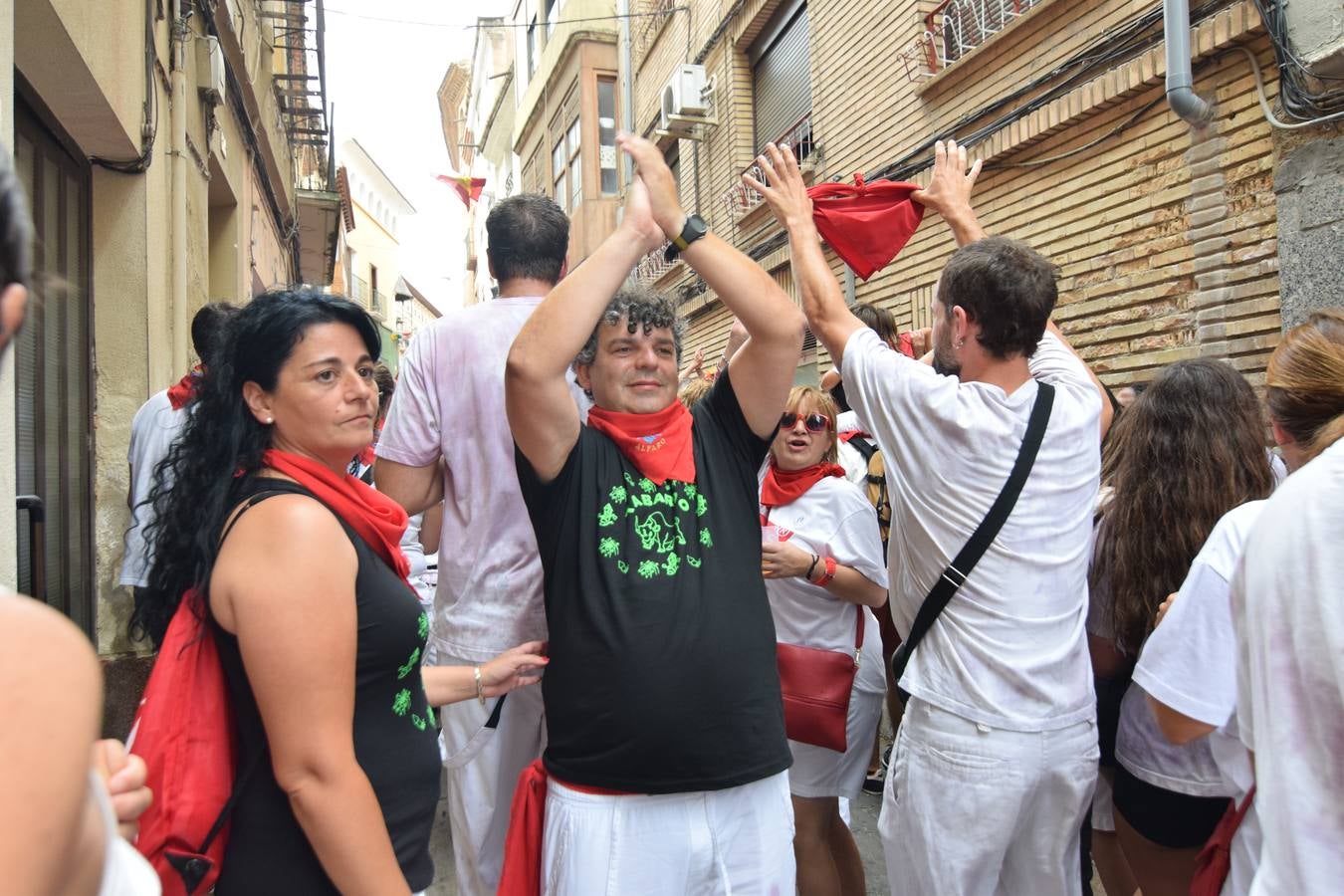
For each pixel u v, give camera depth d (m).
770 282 1.94
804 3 9.05
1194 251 4.69
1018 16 5.72
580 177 15.70
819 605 2.77
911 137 7.04
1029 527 1.93
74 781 0.60
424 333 2.41
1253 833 1.63
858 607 2.84
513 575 2.32
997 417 1.95
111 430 4.51
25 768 0.57
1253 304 4.38
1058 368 2.21
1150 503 2.11
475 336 2.33
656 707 1.72
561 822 1.79
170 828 1.34
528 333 1.78
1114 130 5.19
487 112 31.59
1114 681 2.30
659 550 1.82
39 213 3.87
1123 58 5.04
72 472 4.22
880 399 2.04
